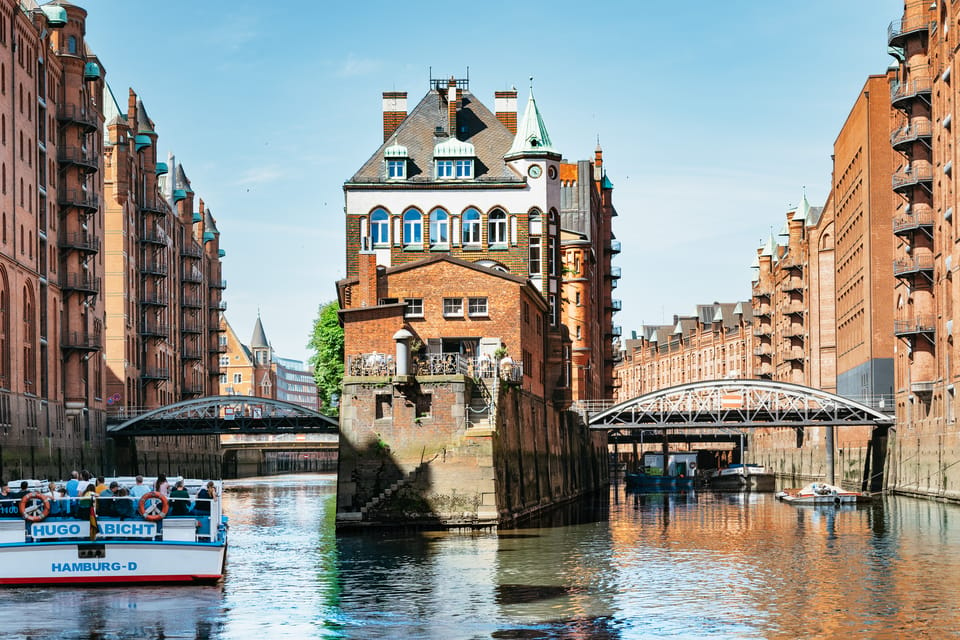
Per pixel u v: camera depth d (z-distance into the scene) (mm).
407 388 54688
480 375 59781
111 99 124125
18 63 88375
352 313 60406
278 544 51344
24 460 84500
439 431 54656
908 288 93250
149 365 130625
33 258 91062
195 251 154250
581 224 123812
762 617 33000
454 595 36375
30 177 90875
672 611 33844
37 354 91188
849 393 115312
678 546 50719
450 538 51750
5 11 85000
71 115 99500
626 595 36594
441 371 61188
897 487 91438
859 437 107688
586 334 118125
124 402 118688
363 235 81375
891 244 102500
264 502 91875
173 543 37125
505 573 40969
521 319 64625
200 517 37625
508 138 84625
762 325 167125
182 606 34219
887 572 41969
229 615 32969
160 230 135125
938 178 85312
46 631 30766
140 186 130750
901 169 92750
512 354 63812
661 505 83688
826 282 131375
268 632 30812
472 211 81625
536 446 71500
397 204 81500
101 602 34719
